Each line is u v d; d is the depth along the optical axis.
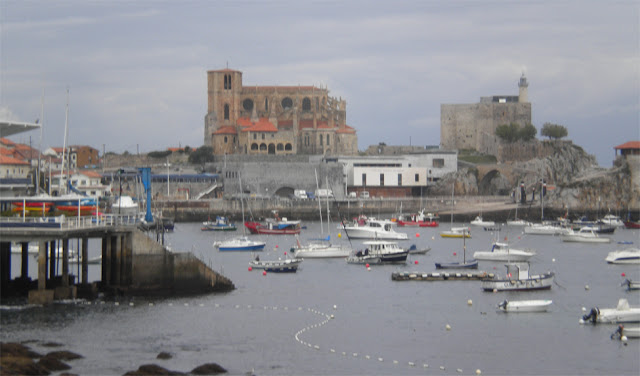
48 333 92.62
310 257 176.50
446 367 87.81
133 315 102.25
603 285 140.25
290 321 106.12
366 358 90.19
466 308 117.44
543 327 105.88
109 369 80.81
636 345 97.44
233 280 139.12
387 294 128.12
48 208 117.81
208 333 96.75
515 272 154.12
